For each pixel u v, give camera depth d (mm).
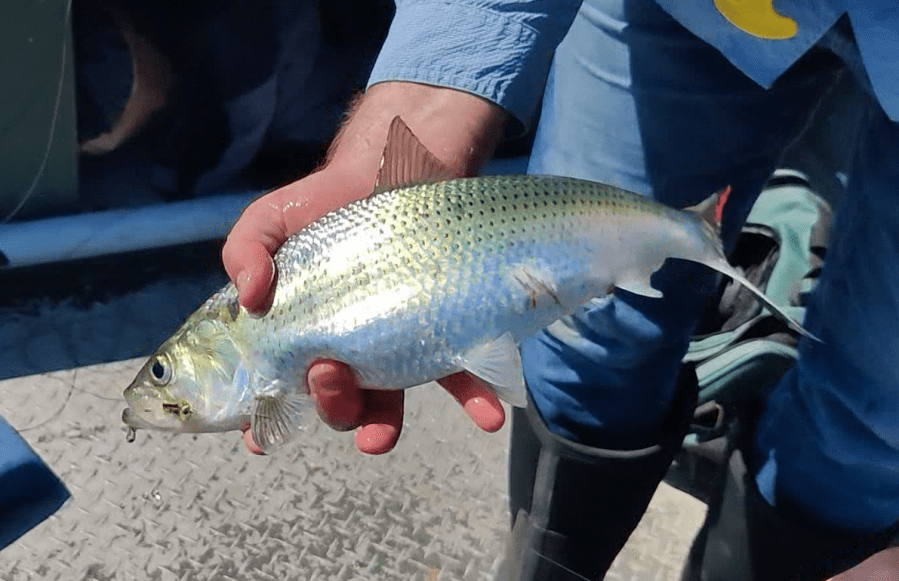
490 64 498
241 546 711
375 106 509
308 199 477
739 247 837
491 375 433
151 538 708
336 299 438
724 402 755
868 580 414
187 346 473
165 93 834
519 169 951
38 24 757
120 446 756
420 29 506
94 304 854
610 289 466
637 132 597
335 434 783
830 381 597
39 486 708
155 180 872
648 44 563
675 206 617
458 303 434
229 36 826
